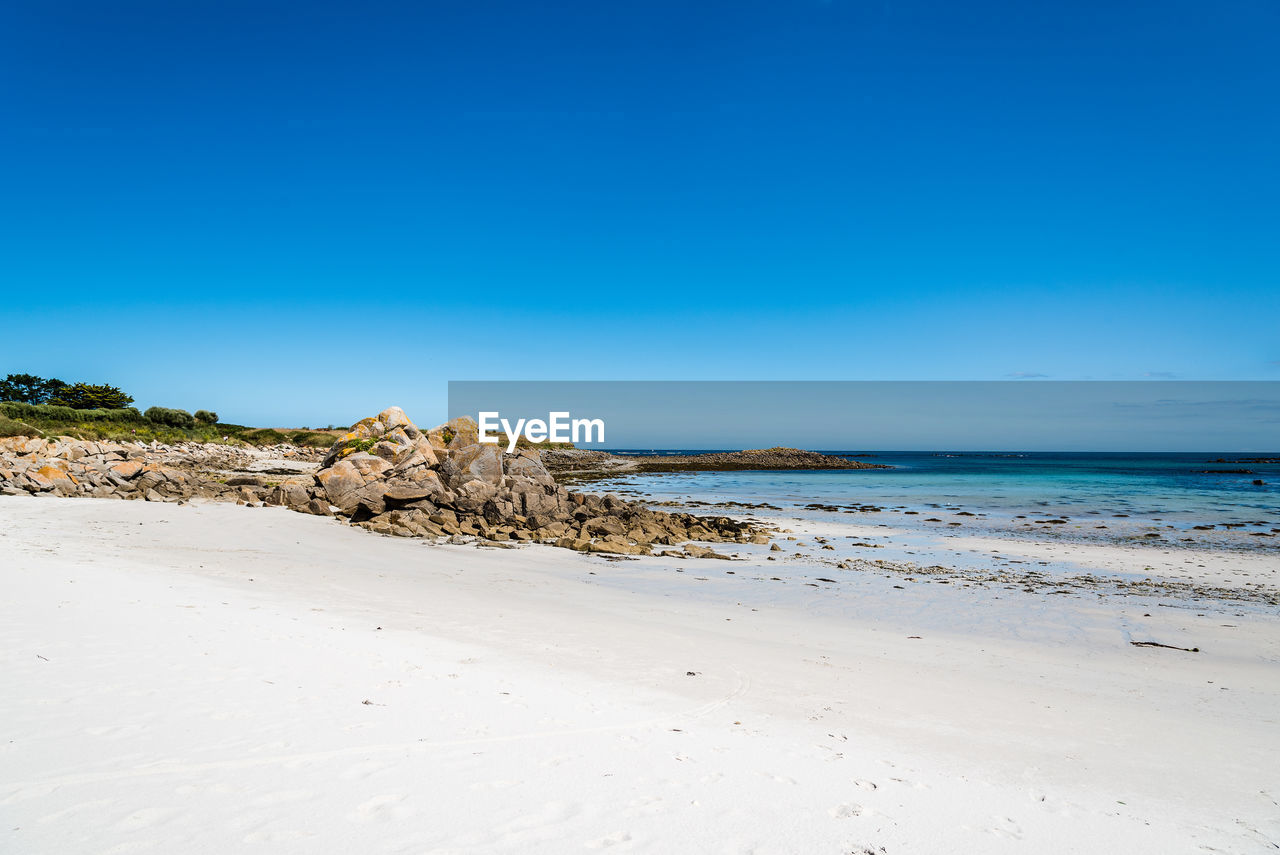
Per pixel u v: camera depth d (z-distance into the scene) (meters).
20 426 51.97
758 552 21.89
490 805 4.57
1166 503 39.12
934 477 68.62
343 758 5.13
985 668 9.52
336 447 31.75
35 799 4.24
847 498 43.91
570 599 13.47
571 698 6.98
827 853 4.25
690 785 5.10
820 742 6.25
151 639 7.77
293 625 9.12
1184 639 11.79
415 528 22.97
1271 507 36.62
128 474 28.94
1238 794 5.61
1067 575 18.36
